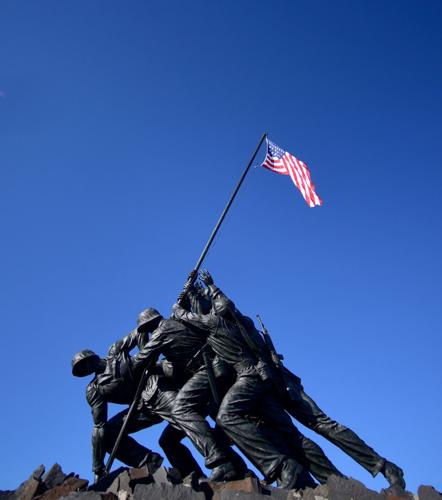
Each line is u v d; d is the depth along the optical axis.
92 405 18.47
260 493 15.13
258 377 18.06
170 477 16.08
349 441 17.77
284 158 23.81
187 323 18.77
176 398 17.83
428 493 15.59
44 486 15.07
